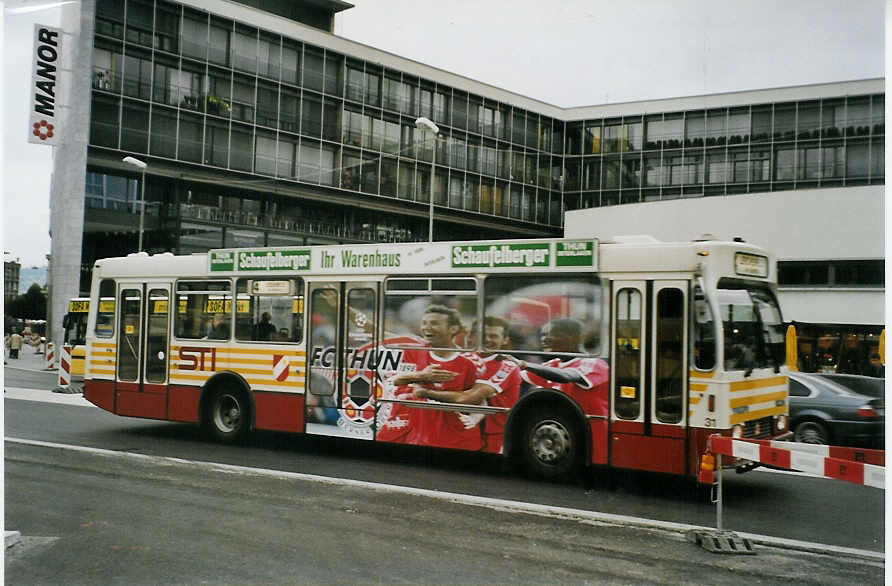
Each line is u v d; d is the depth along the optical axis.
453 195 48.00
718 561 6.42
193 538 6.78
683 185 41.91
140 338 12.80
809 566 6.33
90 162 36.19
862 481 6.50
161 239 38.91
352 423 10.76
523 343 9.62
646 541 6.98
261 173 41.72
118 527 7.11
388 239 47.47
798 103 37.97
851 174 36.69
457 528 7.27
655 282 8.88
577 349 9.27
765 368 9.30
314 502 8.23
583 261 9.28
